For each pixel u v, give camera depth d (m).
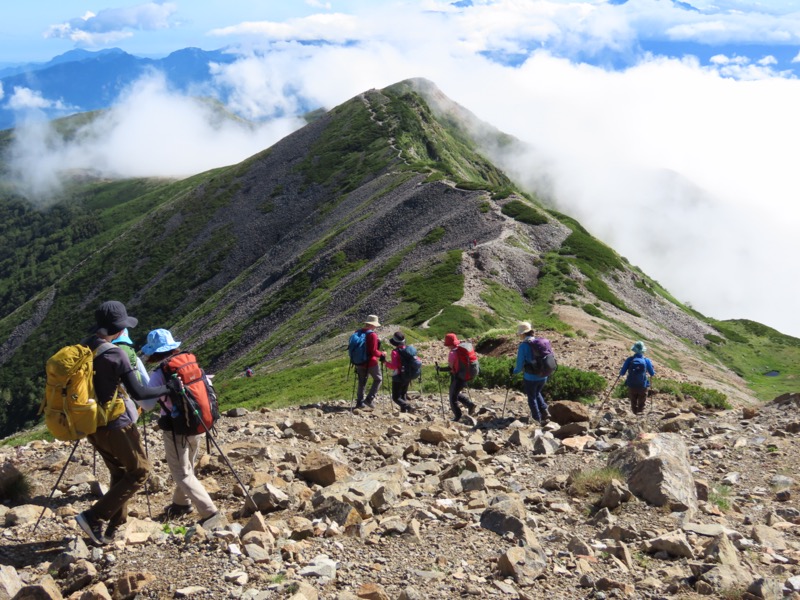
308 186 181.25
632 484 8.23
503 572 5.96
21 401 180.88
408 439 12.61
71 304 195.50
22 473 9.37
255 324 110.62
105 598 5.24
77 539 6.48
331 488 8.35
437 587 5.66
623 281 98.88
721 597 5.48
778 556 6.50
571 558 6.34
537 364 14.08
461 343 15.36
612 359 24.70
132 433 7.07
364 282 95.94
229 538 6.45
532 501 8.34
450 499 8.32
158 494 8.91
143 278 185.88
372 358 16.95
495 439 12.35
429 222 111.75
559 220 109.94
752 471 9.88
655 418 14.33
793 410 13.46
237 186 198.38
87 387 6.71
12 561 6.55
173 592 5.39
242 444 10.95
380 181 154.12
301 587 5.23
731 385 65.75
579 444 11.26
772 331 118.81
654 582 5.78
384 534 6.92
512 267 87.44
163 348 7.64
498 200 111.44
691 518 7.45
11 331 195.62
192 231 191.75
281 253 151.50
